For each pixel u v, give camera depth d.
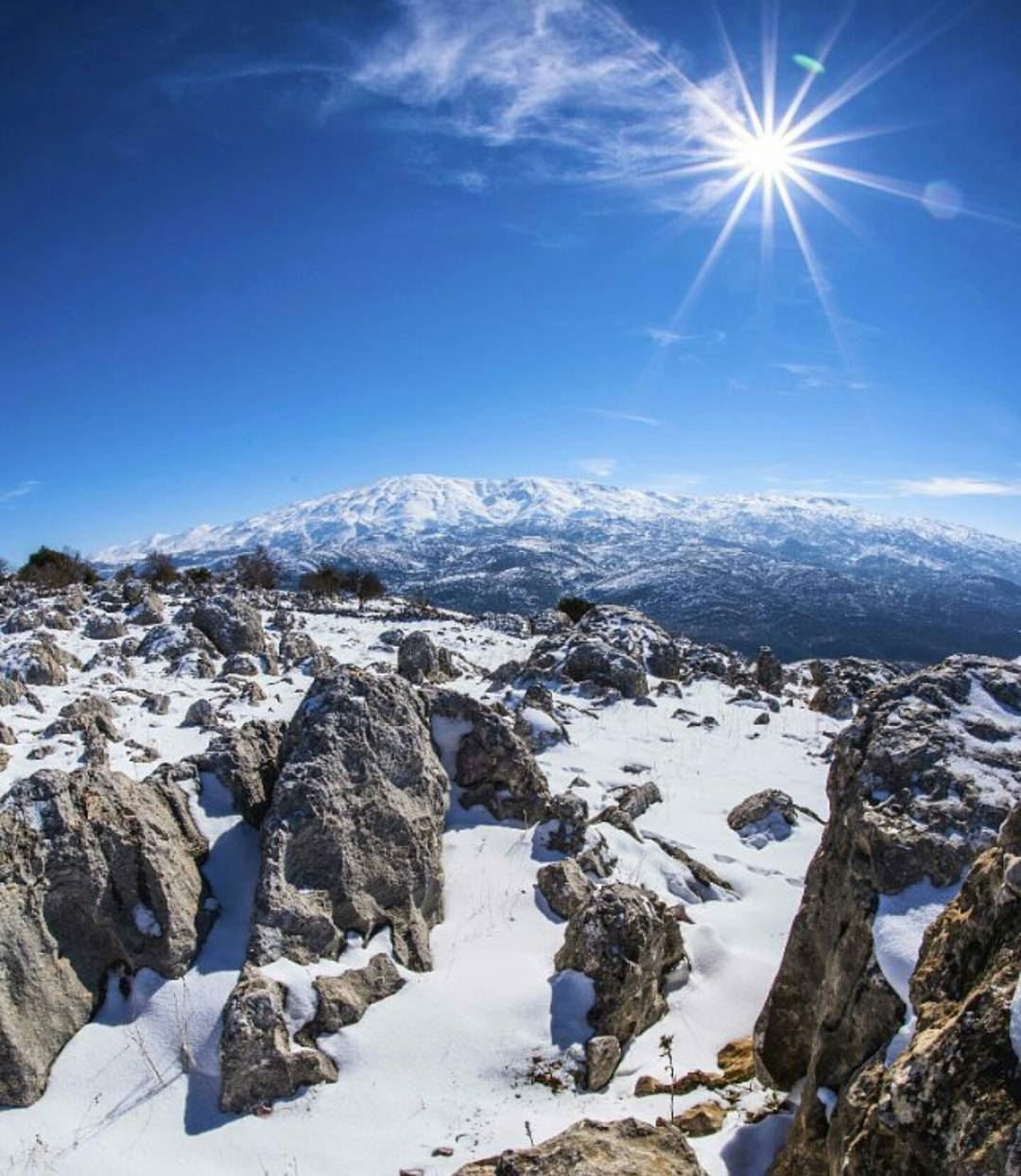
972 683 8.88
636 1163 6.88
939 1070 4.98
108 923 9.89
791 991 8.41
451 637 39.50
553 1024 9.70
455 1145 8.09
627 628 33.44
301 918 10.23
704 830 16.39
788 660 141.00
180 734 19.19
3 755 15.65
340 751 11.81
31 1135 8.27
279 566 67.25
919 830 7.19
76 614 37.47
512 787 14.38
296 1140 8.25
